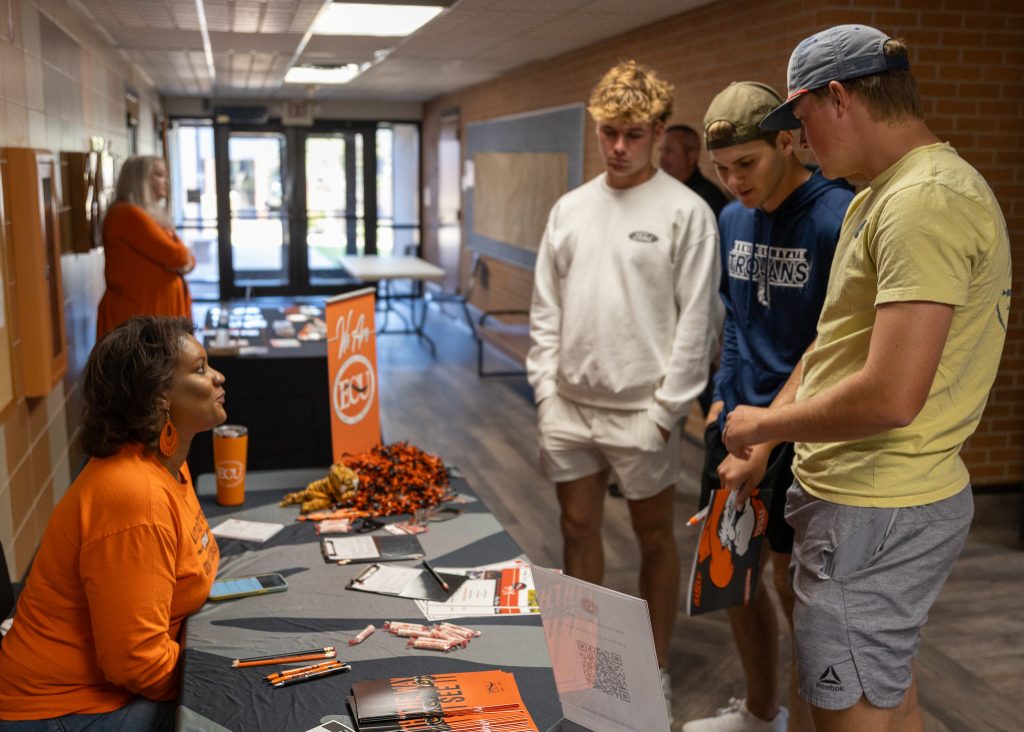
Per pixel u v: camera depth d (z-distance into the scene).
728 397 2.71
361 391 2.91
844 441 1.66
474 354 9.74
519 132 9.45
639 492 2.91
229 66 8.75
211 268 13.96
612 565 4.19
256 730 1.53
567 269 2.99
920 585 1.66
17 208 3.67
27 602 1.87
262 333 5.22
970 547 4.42
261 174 13.56
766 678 2.75
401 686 1.64
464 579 2.13
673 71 6.08
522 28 6.51
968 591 3.93
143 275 5.31
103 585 1.76
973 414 1.64
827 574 1.71
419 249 14.31
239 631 1.88
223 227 13.52
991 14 4.66
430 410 7.25
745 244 2.63
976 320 1.57
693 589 2.10
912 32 4.61
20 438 3.73
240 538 2.36
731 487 2.19
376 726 1.53
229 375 4.60
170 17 5.68
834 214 2.36
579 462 3.03
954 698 3.06
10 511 3.50
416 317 12.20
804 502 1.77
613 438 2.90
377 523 2.48
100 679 1.86
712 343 2.87
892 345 1.51
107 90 6.92
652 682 1.36
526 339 7.99
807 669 1.74
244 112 13.17
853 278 1.67
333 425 2.83
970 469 5.03
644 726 1.40
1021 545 4.43
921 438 1.61
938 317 1.49
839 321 1.71
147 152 10.48
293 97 13.05
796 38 4.72
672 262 2.84
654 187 2.87
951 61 4.67
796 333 2.48
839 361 1.70
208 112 13.21
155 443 1.88
